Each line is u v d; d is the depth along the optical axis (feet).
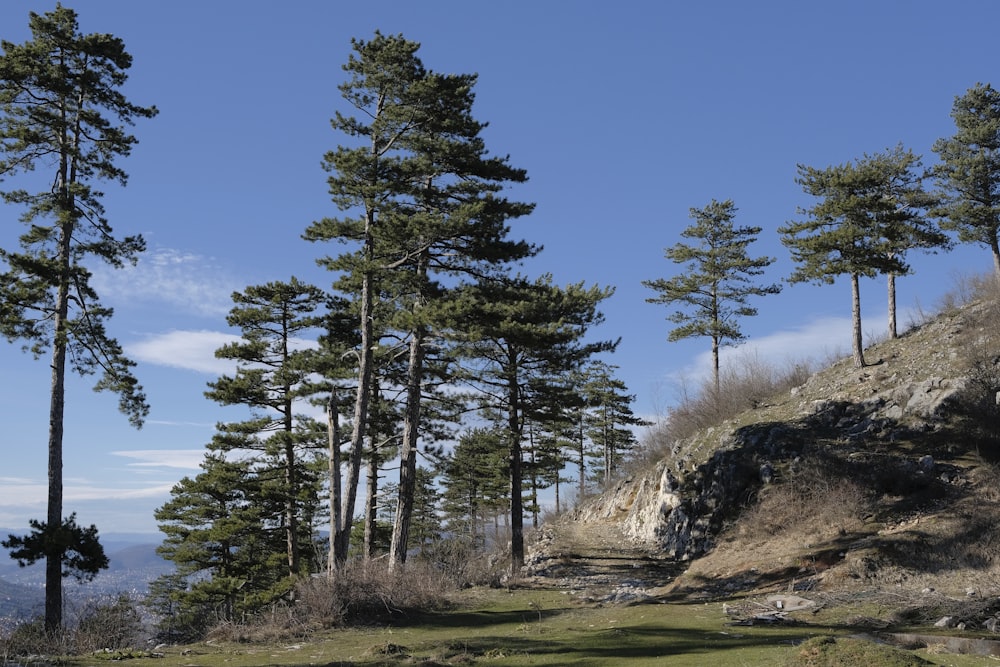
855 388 96.07
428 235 68.44
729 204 146.30
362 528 116.67
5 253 69.31
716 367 141.49
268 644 44.93
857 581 54.95
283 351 100.22
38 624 51.75
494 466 102.37
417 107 72.69
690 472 96.99
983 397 76.28
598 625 49.65
